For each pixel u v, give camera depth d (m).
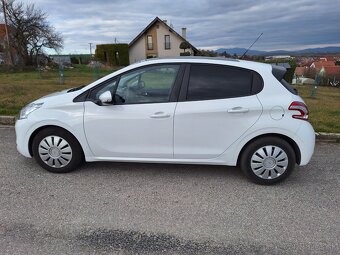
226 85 4.11
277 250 2.93
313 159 5.27
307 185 4.28
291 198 3.91
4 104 8.52
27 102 8.93
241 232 3.19
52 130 4.32
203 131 4.11
